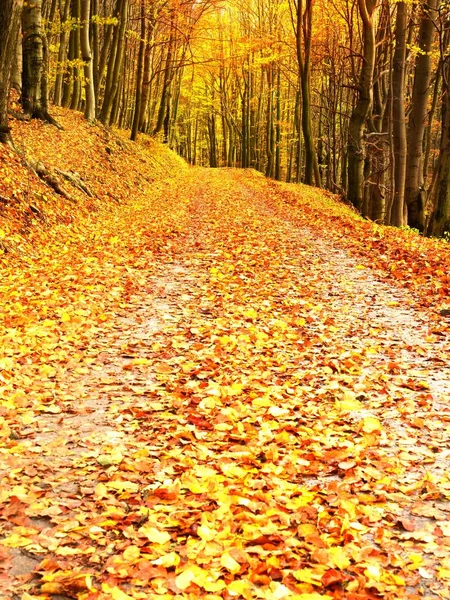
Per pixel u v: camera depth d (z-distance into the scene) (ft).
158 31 141.79
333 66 115.03
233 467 14.30
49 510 12.23
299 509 12.39
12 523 11.87
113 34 105.09
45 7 110.32
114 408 17.99
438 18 64.18
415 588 10.19
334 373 21.27
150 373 21.29
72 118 86.89
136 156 101.50
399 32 69.10
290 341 25.09
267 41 123.54
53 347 23.11
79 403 18.56
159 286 34.40
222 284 34.35
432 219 60.59
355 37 116.57
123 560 10.71
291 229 56.29
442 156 59.16
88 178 66.80
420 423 16.66
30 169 51.21
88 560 10.89
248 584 10.09
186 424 16.94
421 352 23.00
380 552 11.02
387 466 14.29
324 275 37.09
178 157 183.93
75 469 14.24
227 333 25.82
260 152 197.36
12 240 39.17
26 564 10.69
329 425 16.99
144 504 12.70
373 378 20.45
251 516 12.00
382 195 81.66
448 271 34.94
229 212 68.44
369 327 26.61
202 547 11.05
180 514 12.23
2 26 47.32
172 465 14.35
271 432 16.46
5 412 17.08
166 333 25.89
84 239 46.78
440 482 13.56
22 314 26.71
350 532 11.49
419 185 68.74
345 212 70.54
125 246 44.57
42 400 18.51
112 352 23.45
